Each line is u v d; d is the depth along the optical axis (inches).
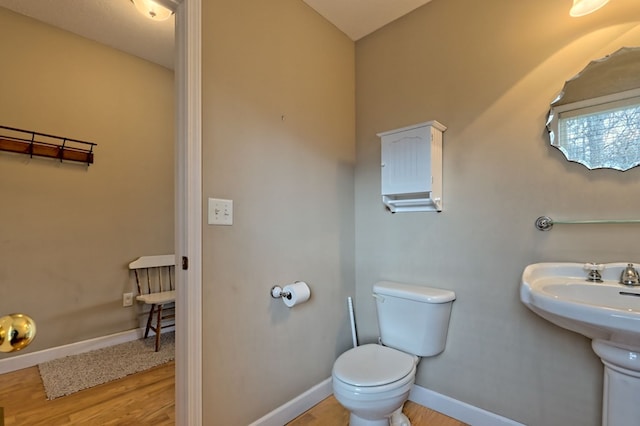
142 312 107.2
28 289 85.4
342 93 79.3
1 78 82.0
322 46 73.6
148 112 110.8
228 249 53.9
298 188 67.3
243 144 56.6
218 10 53.1
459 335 63.3
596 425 48.9
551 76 54.1
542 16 55.3
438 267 66.7
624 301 44.2
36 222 87.1
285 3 65.1
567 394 51.6
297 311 66.4
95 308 97.2
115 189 102.4
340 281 77.2
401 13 72.8
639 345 35.7
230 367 53.7
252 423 56.9
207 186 50.9
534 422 54.6
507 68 58.7
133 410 66.1
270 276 61.0
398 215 73.5
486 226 60.5
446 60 66.4
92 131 97.6
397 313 65.3
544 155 54.4
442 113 66.9
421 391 68.2
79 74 95.2
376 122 78.4
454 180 64.7
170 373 82.0
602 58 49.6
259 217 59.2
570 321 37.9
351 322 79.0
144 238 109.0
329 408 67.9
